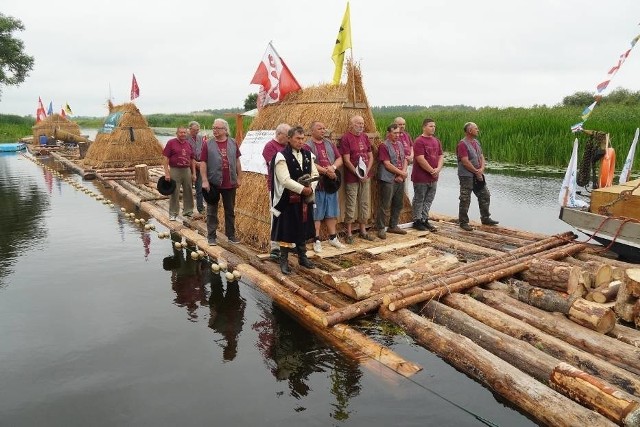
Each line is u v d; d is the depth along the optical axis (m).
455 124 23.30
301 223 5.97
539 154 17.86
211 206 7.59
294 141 5.73
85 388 3.76
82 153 23.56
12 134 44.34
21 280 6.35
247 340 4.57
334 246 7.19
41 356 4.29
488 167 17.41
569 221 6.95
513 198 12.24
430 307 4.88
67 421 3.35
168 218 10.05
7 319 5.09
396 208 7.97
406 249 7.17
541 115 22.61
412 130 23.52
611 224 6.41
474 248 7.11
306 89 8.20
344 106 7.60
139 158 18.83
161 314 5.21
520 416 3.33
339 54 7.81
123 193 13.43
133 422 3.33
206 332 4.76
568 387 3.38
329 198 6.93
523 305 4.84
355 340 4.39
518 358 3.84
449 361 4.06
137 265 7.03
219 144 7.32
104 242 8.39
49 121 32.34
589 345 4.04
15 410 3.48
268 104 8.60
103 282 6.27
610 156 7.35
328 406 3.48
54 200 12.83
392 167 7.34
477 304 4.84
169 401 3.58
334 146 6.98
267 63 8.23
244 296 5.75
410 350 4.27
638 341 4.11
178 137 9.52
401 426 3.23
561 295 4.70
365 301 5.02
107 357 4.26
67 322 5.01
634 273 4.49
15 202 12.48
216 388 3.74
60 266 6.97
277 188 5.81
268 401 3.55
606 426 2.94
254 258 6.79
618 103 36.06
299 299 5.33
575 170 7.17
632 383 3.39
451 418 3.31
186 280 6.35
